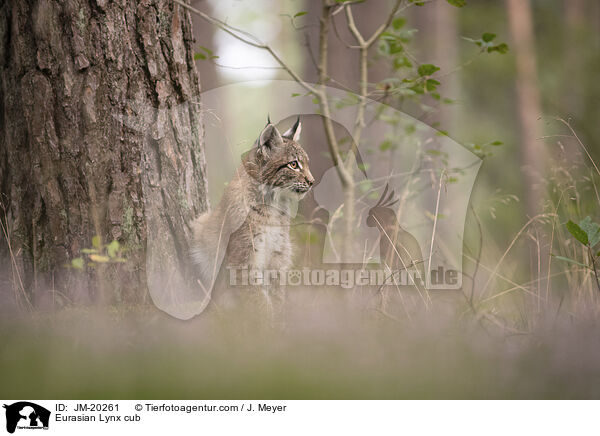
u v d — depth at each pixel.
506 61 23.17
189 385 4.89
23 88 8.55
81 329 6.71
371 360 5.55
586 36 24.67
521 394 4.87
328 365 5.40
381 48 10.94
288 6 26.75
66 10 8.40
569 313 7.72
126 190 8.74
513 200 17.30
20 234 8.70
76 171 8.56
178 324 7.34
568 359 5.49
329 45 19.66
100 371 5.13
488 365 5.40
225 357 5.62
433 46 21.64
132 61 8.77
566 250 10.61
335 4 10.50
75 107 8.50
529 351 5.88
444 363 5.47
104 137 8.61
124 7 8.67
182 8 9.40
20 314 7.73
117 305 8.33
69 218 8.59
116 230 8.66
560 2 26.39
